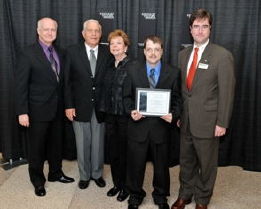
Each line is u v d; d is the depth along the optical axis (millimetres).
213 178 2502
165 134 2408
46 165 3393
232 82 2256
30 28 3305
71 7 3248
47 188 2906
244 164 3383
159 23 3205
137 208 2551
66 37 3318
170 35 3252
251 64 3199
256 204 2705
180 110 2367
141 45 3275
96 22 2646
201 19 2215
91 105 2721
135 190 2541
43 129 2715
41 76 2631
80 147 2842
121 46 2457
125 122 2527
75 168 3350
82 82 2680
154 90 2318
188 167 2566
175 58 3273
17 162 3479
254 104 3264
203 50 2307
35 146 2734
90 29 2609
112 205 2648
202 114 2311
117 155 2684
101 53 2715
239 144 3393
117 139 2641
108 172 3262
